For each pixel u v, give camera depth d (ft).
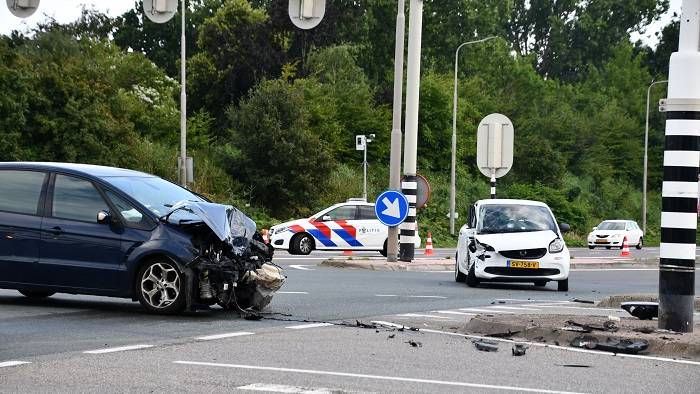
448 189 350.64
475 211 132.57
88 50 322.55
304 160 293.84
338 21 401.90
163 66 453.58
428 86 365.40
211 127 357.82
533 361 58.80
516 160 394.93
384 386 49.34
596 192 426.51
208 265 77.71
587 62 654.53
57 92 259.39
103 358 56.90
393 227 164.96
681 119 65.72
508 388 49.57
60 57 285.43
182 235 78.18
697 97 65.62
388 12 464.65
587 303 104.58
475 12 511.81
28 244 80.64
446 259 177.68
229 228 78.64
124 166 269.44
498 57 505.25
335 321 77.51
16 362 55.06
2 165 83.41
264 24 368.48
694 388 50.90
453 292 113.60
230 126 352.69
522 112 426.10
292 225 203.82
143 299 78.48
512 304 99.86
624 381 52.60
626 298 99.96
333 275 135.74
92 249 79.10
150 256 78.38
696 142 65.92
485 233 126.62
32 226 80.79
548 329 67.56
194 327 71.97
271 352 60.29
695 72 65.57
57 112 259.19
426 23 492.13
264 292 81.05
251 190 290.76
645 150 394.32
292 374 52.29
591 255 252.83
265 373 52.49
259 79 357.61
